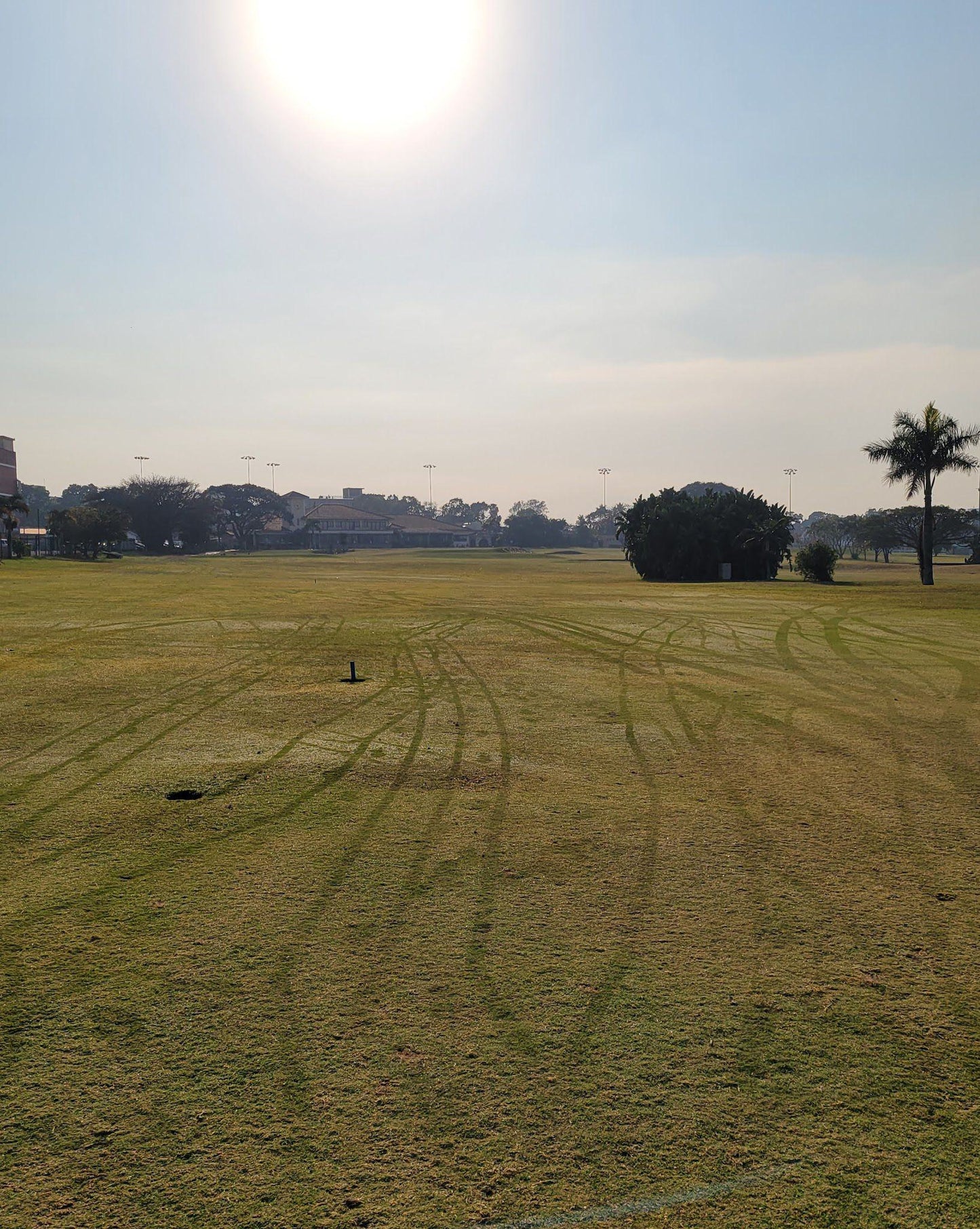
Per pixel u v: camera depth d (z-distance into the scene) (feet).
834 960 18.79
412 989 17.52
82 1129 13.51
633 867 23.98
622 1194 12.26
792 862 24.39
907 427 157.69
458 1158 12.94
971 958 18.93
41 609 98.94
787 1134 13.47
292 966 18.42
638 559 208.85
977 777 33.06
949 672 58.29
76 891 22.13
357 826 27.17
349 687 51.98
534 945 19.38
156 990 17.46
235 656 64.34
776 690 51.44
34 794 30.25
